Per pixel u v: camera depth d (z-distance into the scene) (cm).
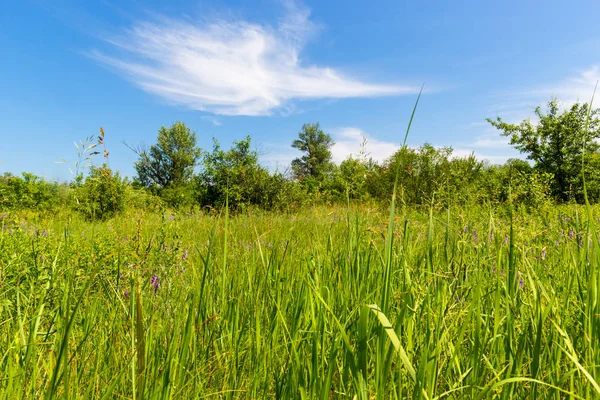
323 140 6538
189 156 4812
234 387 136
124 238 380
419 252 220
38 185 1213
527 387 127
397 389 122
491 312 151
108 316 183
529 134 2294
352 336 136
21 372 124
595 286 118
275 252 213
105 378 137
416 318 141
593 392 112
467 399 119
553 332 133
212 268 200
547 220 324
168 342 135
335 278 191
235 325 161
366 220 270
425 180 1313
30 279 224
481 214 269
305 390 118
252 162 1645
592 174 1842
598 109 2070
